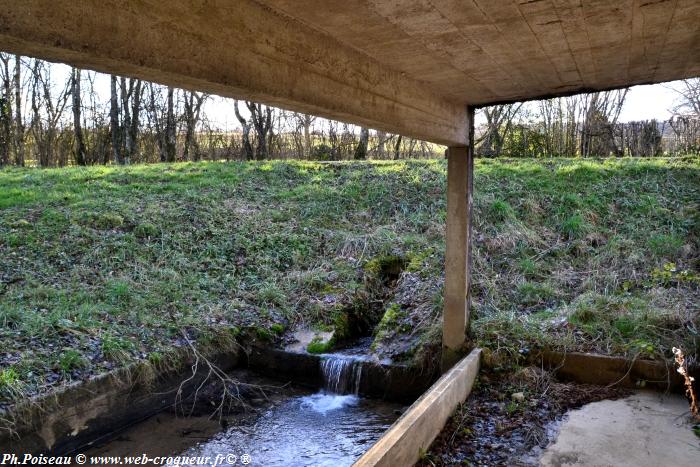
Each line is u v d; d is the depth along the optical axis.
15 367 4.20
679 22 2.32
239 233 8.11
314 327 6.18
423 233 8.00
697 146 10.48
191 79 1.57
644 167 8.67
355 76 2.55
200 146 16.58
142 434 4.50
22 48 1.16
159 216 8.22
